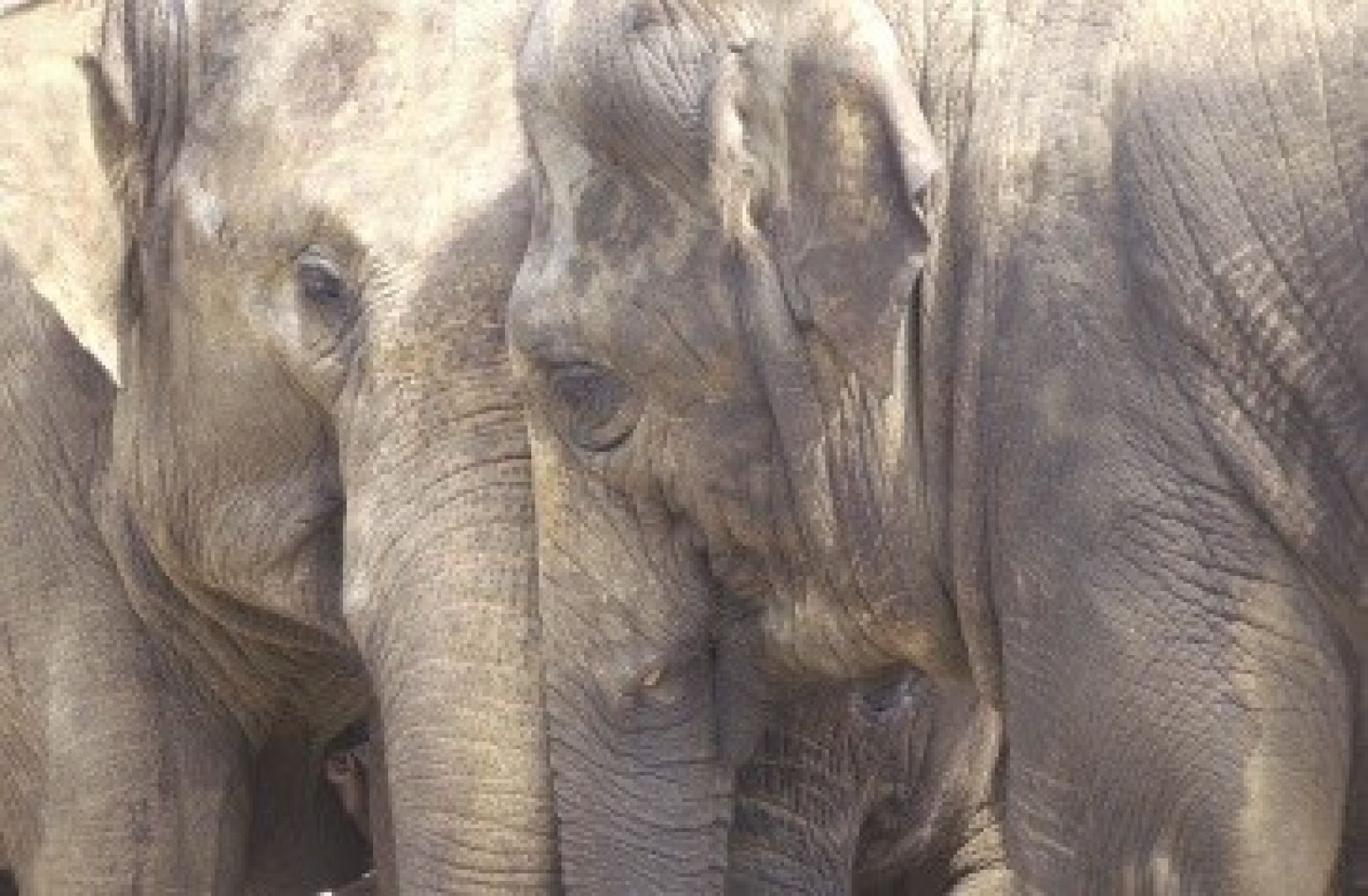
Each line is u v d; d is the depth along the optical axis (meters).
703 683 11.17
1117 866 10.30
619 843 11.20
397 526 11.22
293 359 11.50
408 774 11.23
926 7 10.54
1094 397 10.21
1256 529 10.15
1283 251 10.09
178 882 12.28
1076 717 10.30
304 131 11.44
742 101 10.62
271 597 11.84
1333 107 10.09
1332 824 10.22
